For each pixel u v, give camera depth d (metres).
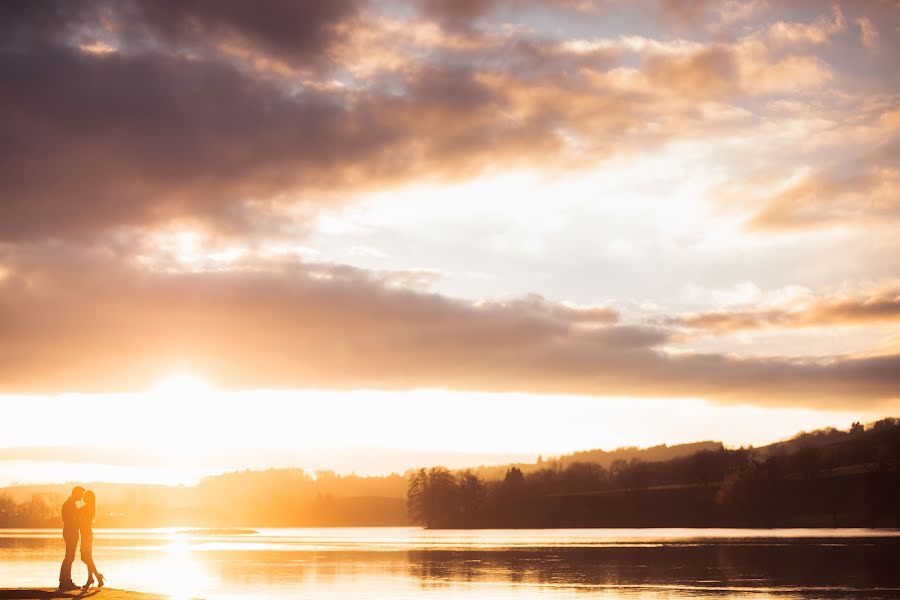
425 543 166.50
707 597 59.19
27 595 43.78
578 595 60.88
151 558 110.75
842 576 74.50
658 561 95.94
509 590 64.75
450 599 58.41
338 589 65.44
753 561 94.00
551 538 186.62
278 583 70.75
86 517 47.94
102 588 48.22
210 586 67.69
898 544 129.38
